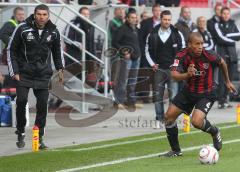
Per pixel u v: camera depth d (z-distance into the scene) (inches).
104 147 1119.0
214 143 1017.5
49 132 1312.7
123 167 929.5
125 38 1665.8
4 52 1481.3
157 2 1990.7
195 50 973.2
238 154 1023.6
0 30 1470.2
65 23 1692.9
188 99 1000.9
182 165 931.3
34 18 1076.5
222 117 1555.1
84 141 1199.6
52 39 1087.0
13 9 1603.1
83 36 1592.0
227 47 1744.6
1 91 1499.8
